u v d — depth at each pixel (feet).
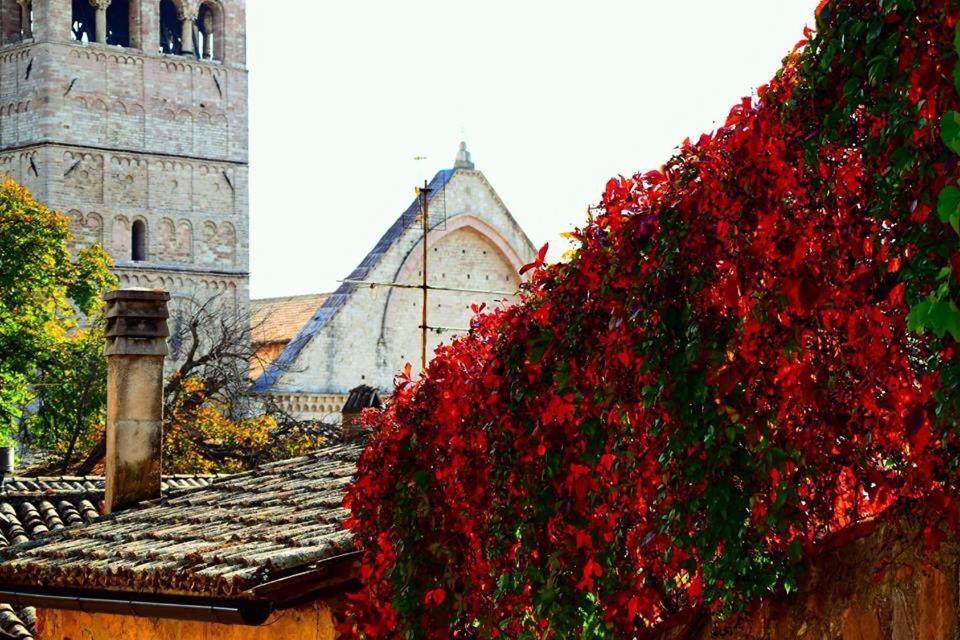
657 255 20.38
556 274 22.80
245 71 297.53
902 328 17.29
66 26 281.33
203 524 39.68
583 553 22.43
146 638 38.27
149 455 50.21
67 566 37.65
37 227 186.50
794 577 19.63
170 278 288.30
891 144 16.99
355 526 27.94
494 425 23.91
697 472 19.77
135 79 287.48
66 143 280.92
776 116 19.01
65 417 177.47
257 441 151.12
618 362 21.12
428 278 245.86
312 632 32.71
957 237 16.22
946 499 17.30
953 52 15.87
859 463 18.58
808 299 18.24
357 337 238.89
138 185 287.28
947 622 17.88
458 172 248.73
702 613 21.45
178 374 156.35
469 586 25.02
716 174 19.72
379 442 27.14
